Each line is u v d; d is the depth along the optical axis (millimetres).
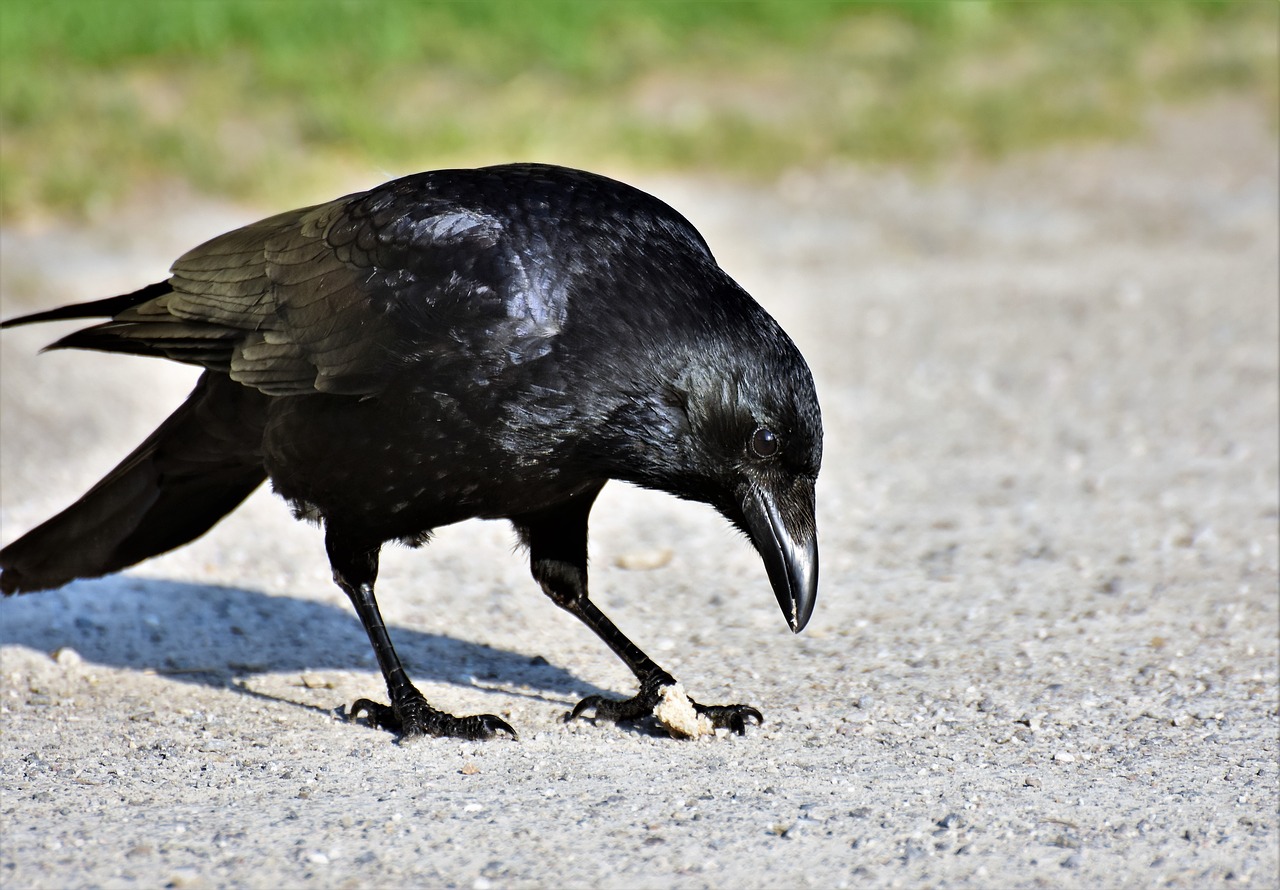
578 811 7547
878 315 20250
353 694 9750
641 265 8273
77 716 9297
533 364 8156
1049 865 6910
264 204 23438
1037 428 15875
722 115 27547
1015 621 10836
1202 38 31719
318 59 28266
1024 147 26922
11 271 20812
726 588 11797
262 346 8805
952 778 8023
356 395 8453
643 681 9141
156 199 23312
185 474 9781
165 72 27547
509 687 9828
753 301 8414
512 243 8281
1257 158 26453
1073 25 32125
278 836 7234
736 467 8258
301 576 12070
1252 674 9680
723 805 7633
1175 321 19609
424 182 8734
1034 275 21953
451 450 8344
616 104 28078
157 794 7922
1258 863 6922
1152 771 8109
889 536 12883
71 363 17953
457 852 7039
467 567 12289
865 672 9906
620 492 14344
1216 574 11727
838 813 7512
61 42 28000
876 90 29094
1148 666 9867
